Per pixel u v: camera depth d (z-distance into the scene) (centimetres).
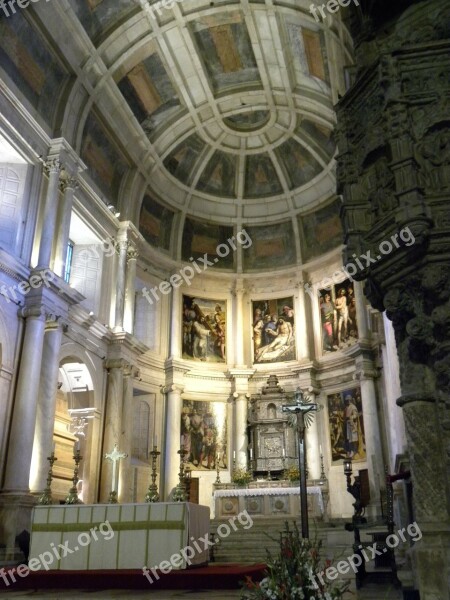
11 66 1470
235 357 2253
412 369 641
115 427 1717
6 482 1273
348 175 731
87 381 1706
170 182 2239
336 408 2048
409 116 666
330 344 2148
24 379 1355
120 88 1831
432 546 568
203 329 2259
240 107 2092
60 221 1586
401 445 1316
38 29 1504
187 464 2020
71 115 1678
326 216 2286
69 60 1620
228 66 1923
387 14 802
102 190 1909
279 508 1728
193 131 2152
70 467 1683
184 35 1761
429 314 625
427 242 605
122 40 1703
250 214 2391
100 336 1755
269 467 1950
